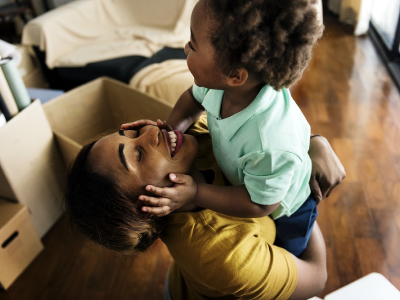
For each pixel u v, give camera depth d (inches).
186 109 32.2
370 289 39.4
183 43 94.3
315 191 31.5
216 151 27.3
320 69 108.8
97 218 23.5
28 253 58.2
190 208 26.0
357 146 79.3
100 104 57.5
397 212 64.9
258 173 22.9
